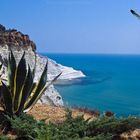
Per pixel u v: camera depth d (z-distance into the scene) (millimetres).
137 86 77188
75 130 7641
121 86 77312
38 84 9117
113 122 7848
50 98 19109
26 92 8742
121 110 39688
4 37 29656
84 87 72125
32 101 9094
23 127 7543
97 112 11258
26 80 8711
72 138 7293
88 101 47812
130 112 37688
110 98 53062
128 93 61844
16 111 8680
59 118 9602
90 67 195875
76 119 8297
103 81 92375
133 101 49594
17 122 7730
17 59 29141
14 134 7906
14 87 8719
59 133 7406
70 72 96500
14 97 8664
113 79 100812
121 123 7906
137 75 120875
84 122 8133
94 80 94000
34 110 10234
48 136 7074
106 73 132375
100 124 7781
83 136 7633
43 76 9117
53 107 10898
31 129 7539
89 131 7680
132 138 8047
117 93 61625
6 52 28531
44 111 10227
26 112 8953
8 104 8562
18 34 31188
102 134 7375
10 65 8852
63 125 7938
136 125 8086
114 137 7941
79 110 11336
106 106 43250
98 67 197250
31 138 7430
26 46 30641
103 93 61031
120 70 158625
